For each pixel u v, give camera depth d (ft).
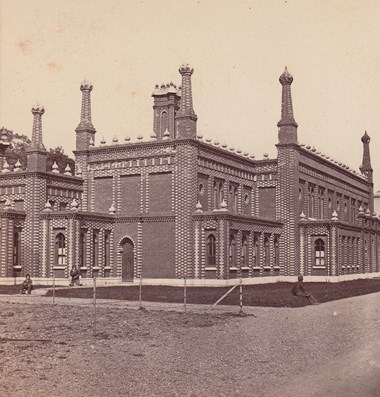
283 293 120.16
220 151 172.86
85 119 177.58
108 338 64.64
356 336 67.00
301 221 184.34
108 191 173.37
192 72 161.27
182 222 156.76
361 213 216.74
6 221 150.71
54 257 154.51
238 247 157.89
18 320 78.89
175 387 44.29
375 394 42.52
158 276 159.53
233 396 42.06
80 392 42.86
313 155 200.34
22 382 45.57
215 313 87.86
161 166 164.25
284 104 185.78
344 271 190.60
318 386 44.60
